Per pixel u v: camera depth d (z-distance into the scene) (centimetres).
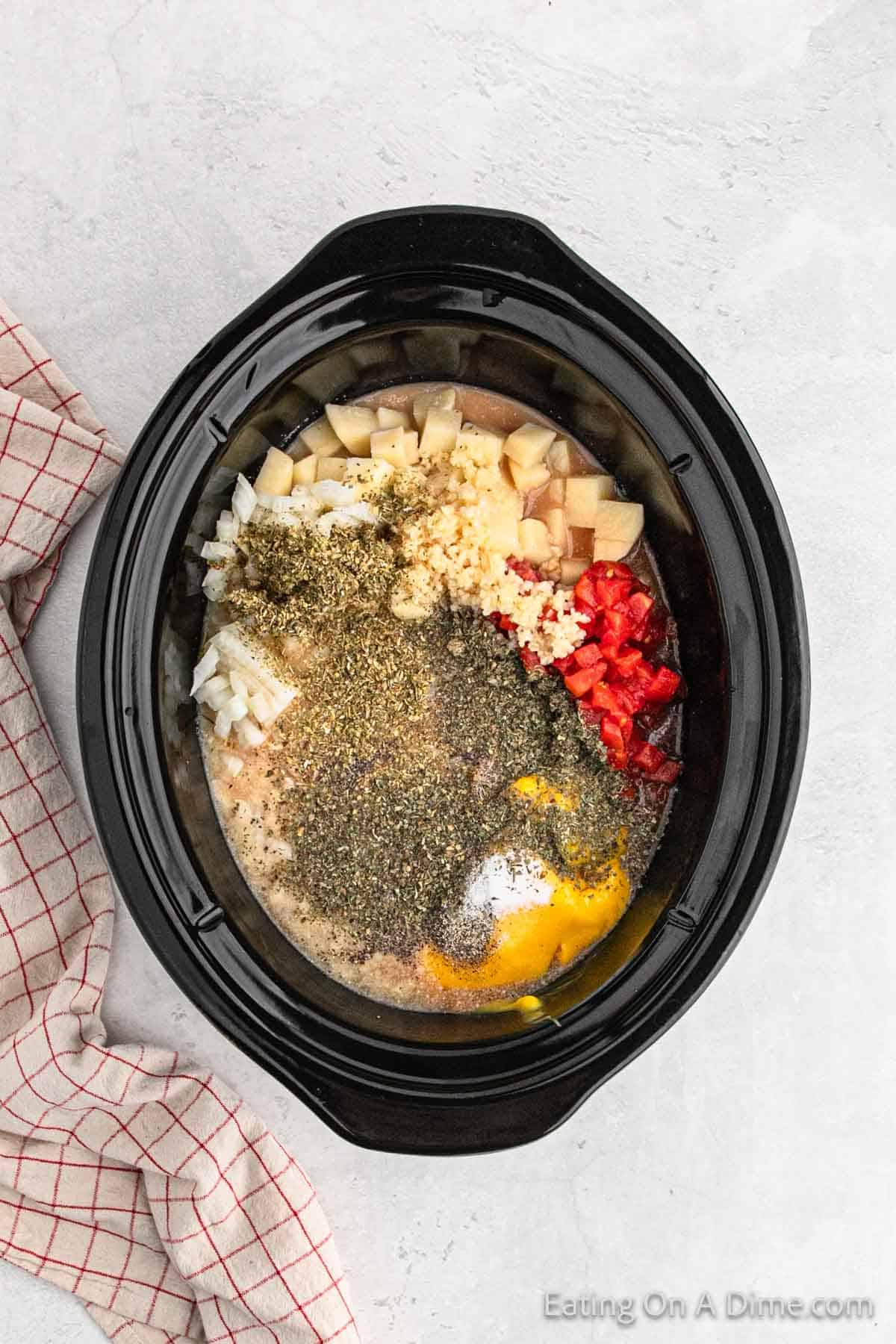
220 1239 58
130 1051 58
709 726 54
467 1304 60
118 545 52
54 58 58
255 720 57
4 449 57
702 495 52
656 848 57
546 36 58
